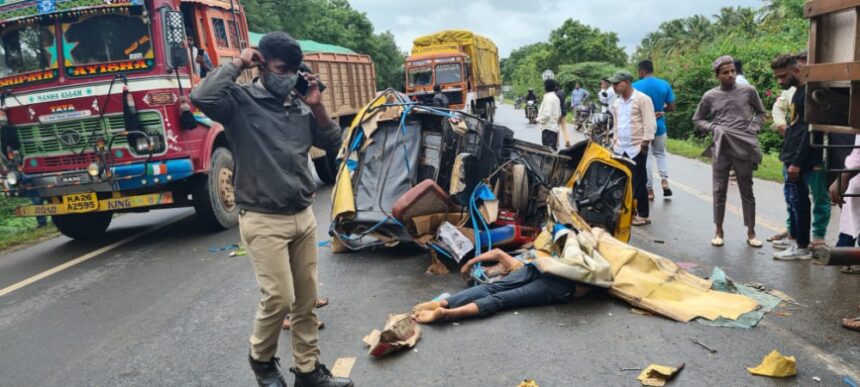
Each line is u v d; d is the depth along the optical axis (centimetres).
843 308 450
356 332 445
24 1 739
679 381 352
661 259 499
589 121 2038
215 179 816
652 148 905
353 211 628
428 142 669
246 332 459
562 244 525
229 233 822
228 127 328
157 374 399
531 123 2627
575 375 364
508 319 448
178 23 740
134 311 525
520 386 349
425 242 583
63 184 755
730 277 532
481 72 2652
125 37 741
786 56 556
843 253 329
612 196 599
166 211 1082
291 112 337
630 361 379
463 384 360
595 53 5459
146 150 745
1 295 602
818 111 365
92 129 746
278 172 325
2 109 755
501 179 633
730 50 2127
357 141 676
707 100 638
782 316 439
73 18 739
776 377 351
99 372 407
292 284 335
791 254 576
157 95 740
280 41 331
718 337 407
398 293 525
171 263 680
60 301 569
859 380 346
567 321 441
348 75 1429
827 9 337
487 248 591
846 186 538
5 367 425
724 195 630
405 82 2344
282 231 329
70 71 745
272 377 347
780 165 1189
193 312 510
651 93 888
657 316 445
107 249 784
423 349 407
